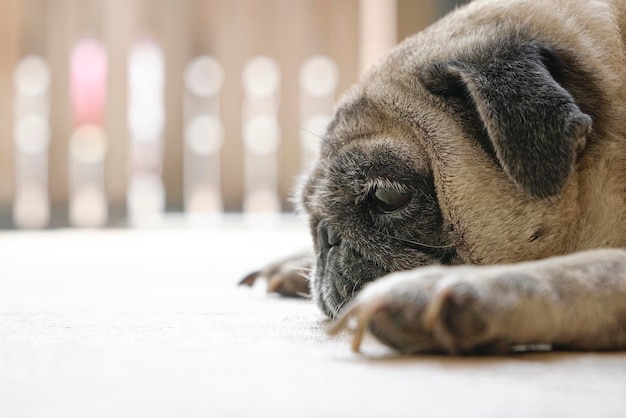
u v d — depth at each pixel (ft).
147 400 1.44
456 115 2.07
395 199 2.07
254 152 6.36
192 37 6.25
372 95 2.16
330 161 2.15
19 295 2.75
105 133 6.18
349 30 6.21
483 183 2.02
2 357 1.69
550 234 2.01
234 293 2.80
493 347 1.67
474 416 1.38
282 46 6.25
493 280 1.65
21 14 6.07
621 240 2.02
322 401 1.44
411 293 1.63
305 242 4.91
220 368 1.61
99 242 5.13
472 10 2.23
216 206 6.37
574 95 2.05
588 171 2.03
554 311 1.67
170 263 3.90
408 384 1.51
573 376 1.56
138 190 6.50
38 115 6.18
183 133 6.30
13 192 6.13
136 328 2.01
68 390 1.49
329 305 2.11
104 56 6.16
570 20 2.13
